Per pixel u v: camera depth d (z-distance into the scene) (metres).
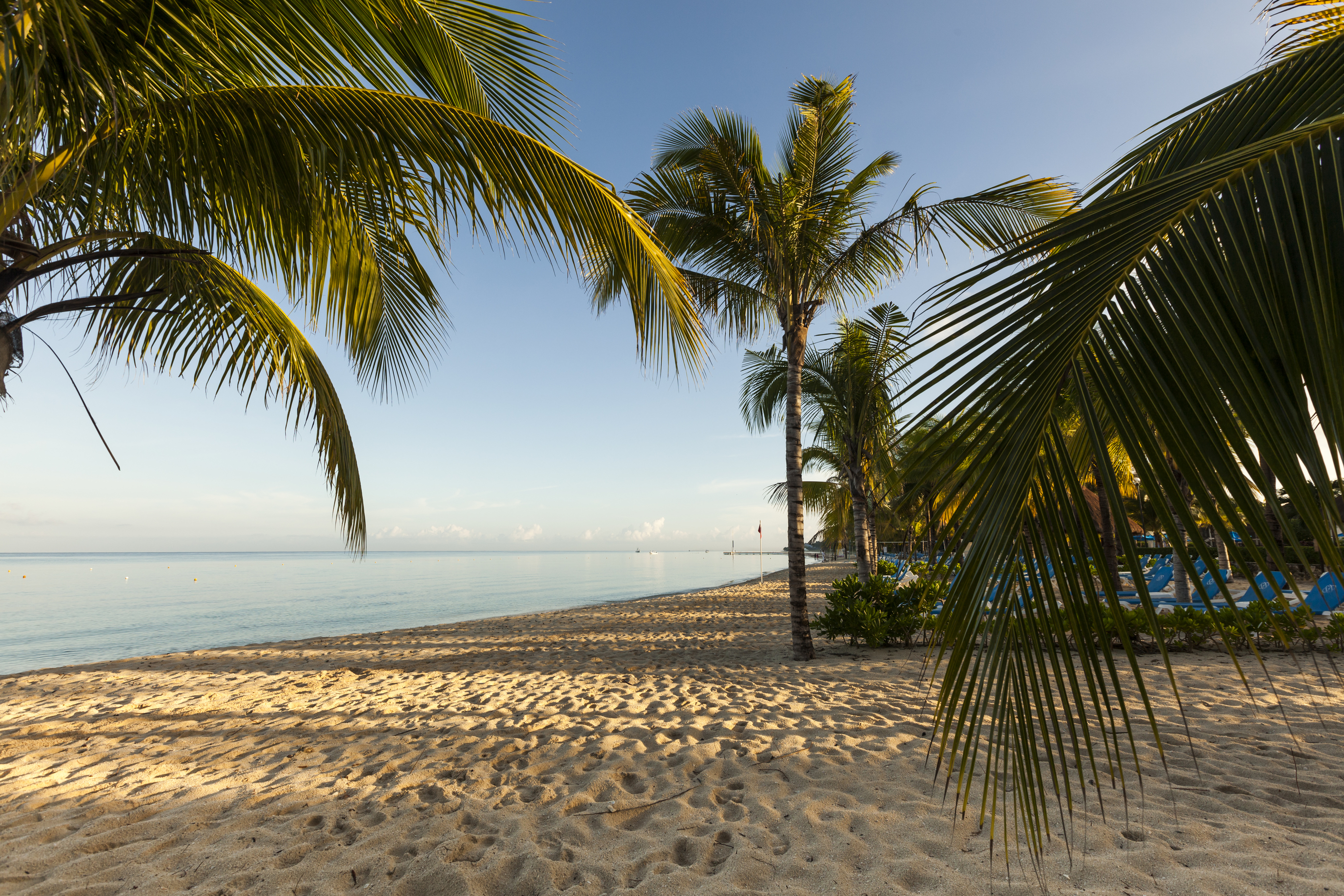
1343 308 1.01
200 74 2.72
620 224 3.58
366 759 4.71
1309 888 2.43
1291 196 1.09
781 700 6.08
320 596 32.41
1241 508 0.99
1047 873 2.62
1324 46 1.55
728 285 9.25
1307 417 0.99
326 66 2.86
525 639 12.42
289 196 3.04
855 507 12.66
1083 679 6.12
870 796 3.53
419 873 2.88
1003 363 1.23
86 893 2.80
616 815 3.47
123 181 2.91
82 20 1.99
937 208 7.56
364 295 4.39
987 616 1.19
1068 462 1.13
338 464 5.27
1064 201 7.04
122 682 8.66
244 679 8.66
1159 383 1.09
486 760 4.57
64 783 4.38
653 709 6.00
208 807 3.79
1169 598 12.23
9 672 11.87
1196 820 3.07
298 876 2.90
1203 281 1.10
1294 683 5.83
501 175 3.19
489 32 3.41
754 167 8.23
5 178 2.29
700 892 2.62
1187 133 1.83
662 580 48.50
